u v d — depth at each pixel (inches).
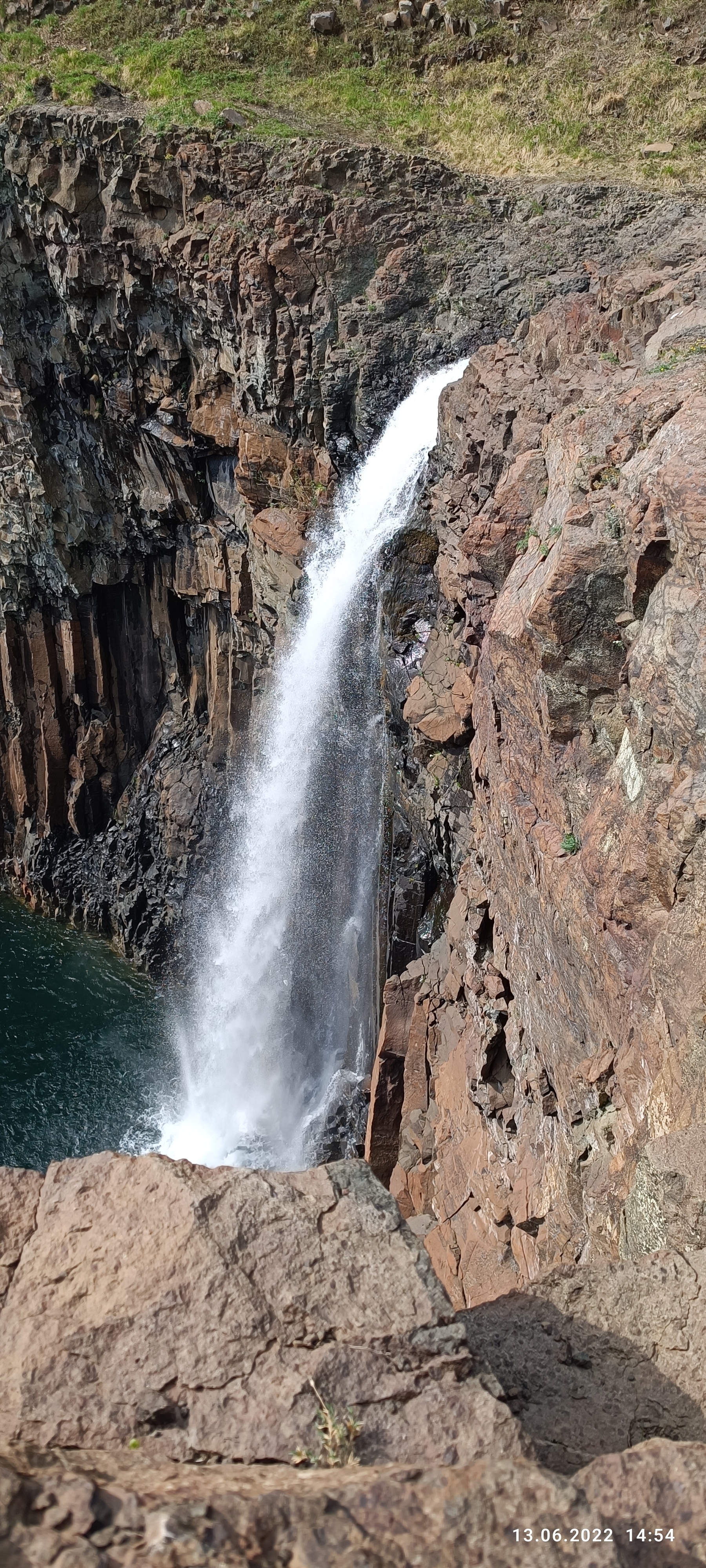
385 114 1578.5
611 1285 294.2
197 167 1257.4
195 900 1631.4
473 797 855.1
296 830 1365.7
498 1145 704.4
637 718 490.3
